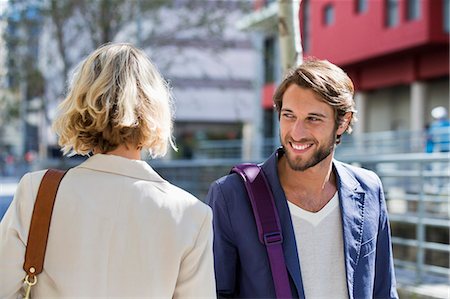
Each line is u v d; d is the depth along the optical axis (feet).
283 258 7.00
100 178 6.12
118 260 5.93
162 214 6.09
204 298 6.16
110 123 6.05
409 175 18.67
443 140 41.06
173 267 6.05
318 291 7.13
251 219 7.16
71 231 5.90
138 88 6.15
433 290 15.70
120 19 45.93
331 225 7.38
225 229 7.23
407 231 23.38
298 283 6.98
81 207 5.96
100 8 45.16
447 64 59.31
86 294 5.81
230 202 7.25
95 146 6.25
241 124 127.54
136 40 48.16
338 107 7.08
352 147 54.34
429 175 17.94
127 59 6.23
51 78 51.70
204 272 6.19
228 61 118.73
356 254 7.29
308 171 7.26
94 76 6.13
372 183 7.79
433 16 56.54
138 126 6.14
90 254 5.88
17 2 46.57
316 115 7.04
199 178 39.58
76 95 6.12
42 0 45.47
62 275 5.82
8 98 55.98
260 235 7.04
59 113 6.27
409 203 25.44
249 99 122.72
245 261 7.14
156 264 5.99
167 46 59.98
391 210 25.59
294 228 7.25
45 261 5.85
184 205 6.23
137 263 5.95
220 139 127.13
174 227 6.08
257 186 7.25
